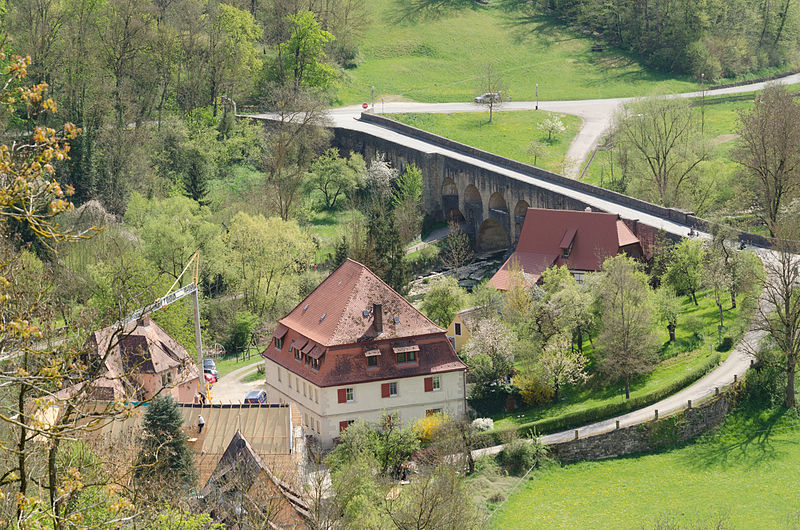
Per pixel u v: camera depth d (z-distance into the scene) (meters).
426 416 98.31
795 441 94.75
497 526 80.50
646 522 80.75
